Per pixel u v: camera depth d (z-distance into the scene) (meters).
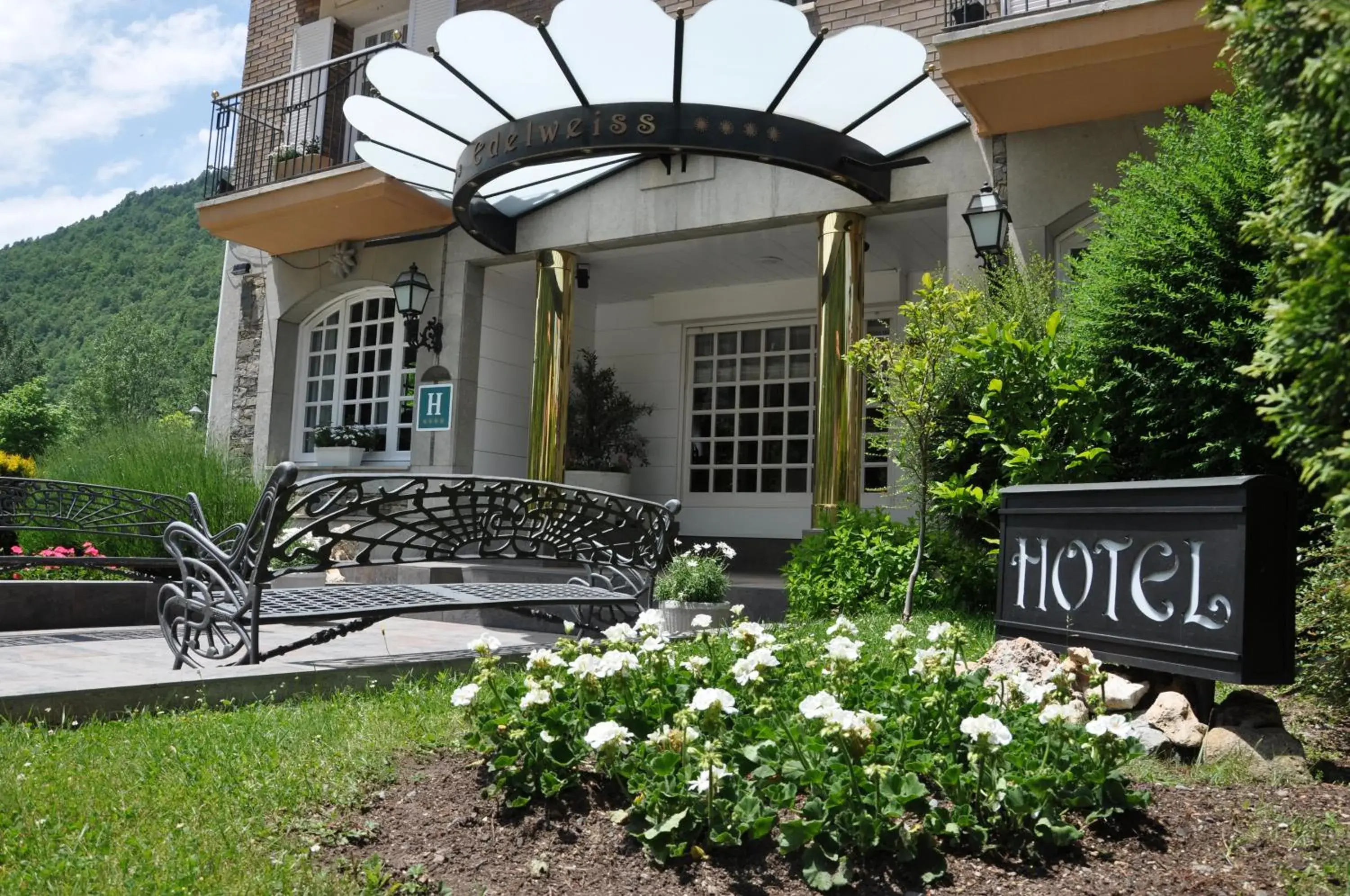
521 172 8.92
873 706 2.78
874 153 8.10
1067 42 6.61
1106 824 2.45
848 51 6.66
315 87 12.32
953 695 2.73
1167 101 7.13
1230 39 2.15
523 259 10.46
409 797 2.73
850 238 8.44
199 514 4.76
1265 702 3.14
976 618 6.05
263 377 11.99
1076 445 5.44
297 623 4.24
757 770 2.42
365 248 11.24
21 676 4.26
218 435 11.02
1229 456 5.00
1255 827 2.47
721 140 7.12
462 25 6.64
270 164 11.57
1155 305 5.25
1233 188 5.11
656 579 6.40
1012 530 4.11
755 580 9.81
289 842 2.48
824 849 2.23
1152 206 5.46
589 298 12.42
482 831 2.53
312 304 11.93
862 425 8.39
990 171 7.84
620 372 12.48
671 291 12.00
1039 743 2.57
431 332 10.70
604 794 2.61
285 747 3.21
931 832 2.28
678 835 2.33
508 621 7.30
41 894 2.18
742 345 11.88
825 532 7.21
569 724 2.70
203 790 2.80
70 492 7.58
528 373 11.59
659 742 2.45
